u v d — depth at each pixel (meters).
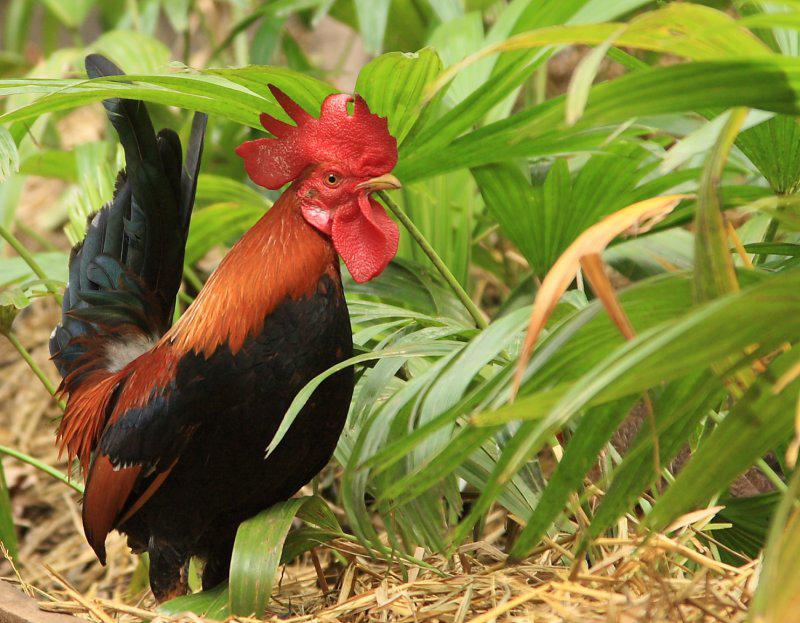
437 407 3.37
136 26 9.66
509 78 4.48
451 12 7.74
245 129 8.56
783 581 2.60
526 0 6.40
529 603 3.95
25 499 8.45
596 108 2.84
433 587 4.25
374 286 5.88
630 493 3.75
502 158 4.86
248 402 4.32
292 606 5.04
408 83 4.45
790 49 4.30
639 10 7.54
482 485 4.76
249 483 4.55
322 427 4.50
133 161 5.36
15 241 5.93
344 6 9.53
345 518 6.76
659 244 5.63
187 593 5.06
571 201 5.13
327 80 11.03
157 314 5.57
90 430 5.14
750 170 5.82
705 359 2.79
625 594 3.65
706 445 3.21
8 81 4.28
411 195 6.52
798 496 4.05
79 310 5.34
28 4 12.51
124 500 4.62
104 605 4.48
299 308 4.35
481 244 8.63
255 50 8.27
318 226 4.44
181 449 4.43
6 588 4.62
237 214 6.75
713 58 2.90
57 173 7.79
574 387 2.61
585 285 6.30
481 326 5.06
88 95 4.32
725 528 4.76
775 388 2.71
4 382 9.79
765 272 3.44
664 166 2.94
